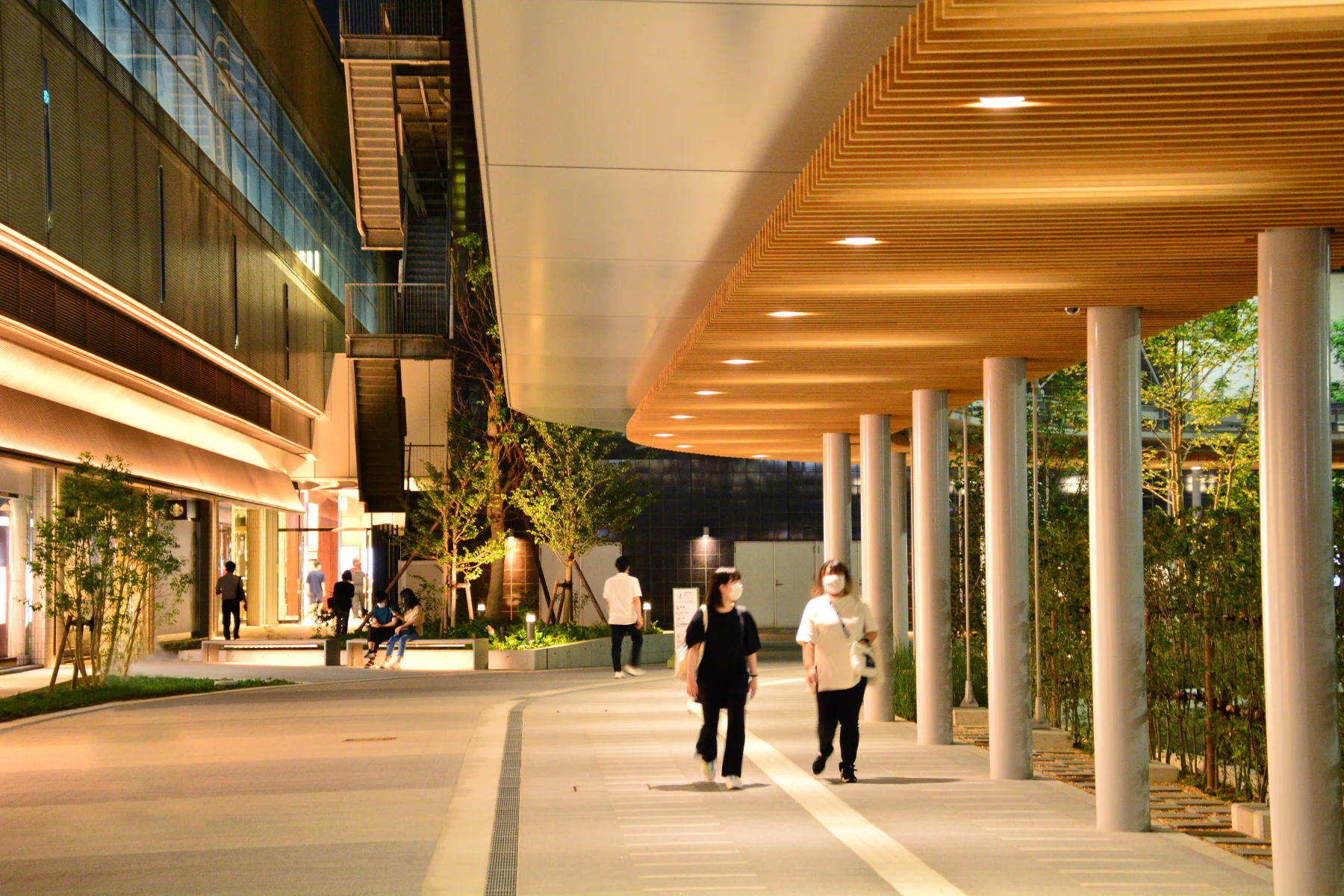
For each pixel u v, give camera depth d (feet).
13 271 66.18
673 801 33.47
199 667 88.17
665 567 142.41
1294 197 21.97
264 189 118.93
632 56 20.33
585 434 108.68
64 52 69.67
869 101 17.92
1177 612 39.09
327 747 44.91
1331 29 15.30
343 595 105.60
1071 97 17.37
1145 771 30.04
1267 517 24.13
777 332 34.81
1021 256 26.20
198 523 109.29
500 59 20.47
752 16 18.85
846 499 60.18
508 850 27.48
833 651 36.94
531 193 27.66
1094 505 31.35
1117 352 31.22
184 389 97.60
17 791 36.01
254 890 24.12
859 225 23.82
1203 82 16.84
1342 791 23.97
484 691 69.21
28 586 78.74
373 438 128.36
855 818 31.17
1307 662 23.76
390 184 123.03
